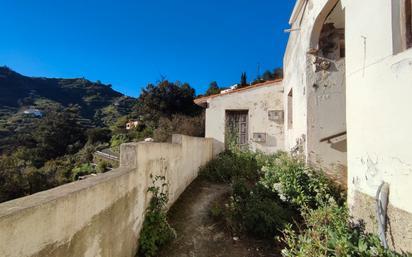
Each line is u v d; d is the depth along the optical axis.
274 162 6.08
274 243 3.39
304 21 5.04
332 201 3.64
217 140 9.45
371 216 2.33
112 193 2.28
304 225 3.60
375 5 2.40
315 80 4.75
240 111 9.48
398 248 2.02
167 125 15.66
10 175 15.48
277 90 9.10
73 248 1.66
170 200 4.52
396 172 2.08
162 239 3.22
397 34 2.14
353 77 2.82
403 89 2.00
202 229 3.79
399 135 2.05
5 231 1.13
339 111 4.66
